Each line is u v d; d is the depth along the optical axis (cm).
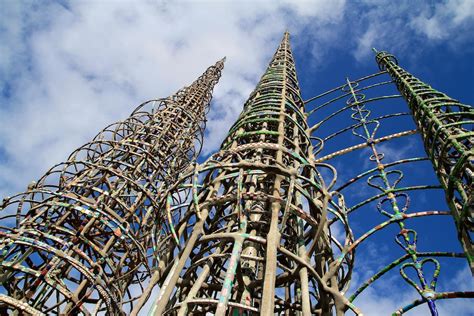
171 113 2109
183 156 1973
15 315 939
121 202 1314
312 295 872
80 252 1010
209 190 901
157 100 2089
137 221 1356
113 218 1186
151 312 604
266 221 945
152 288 751
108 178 1393
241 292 719
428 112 1130
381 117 1438
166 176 1645
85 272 948
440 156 950
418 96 1291
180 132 2045
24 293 992
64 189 1289
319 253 862
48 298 1048
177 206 1016
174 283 654
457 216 808
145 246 1359
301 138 1352
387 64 1889
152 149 1700
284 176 853
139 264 1194
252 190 955
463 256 780
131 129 1798
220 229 899
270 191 1004
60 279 1049
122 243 1164
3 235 945
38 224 1112
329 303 732
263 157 988
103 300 962
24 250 1056
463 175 862
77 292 1054
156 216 971
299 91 1934
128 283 1241
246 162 818
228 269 595
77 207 1105
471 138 914
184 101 2439
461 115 1051
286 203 752
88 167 1445
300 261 692
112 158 1581
